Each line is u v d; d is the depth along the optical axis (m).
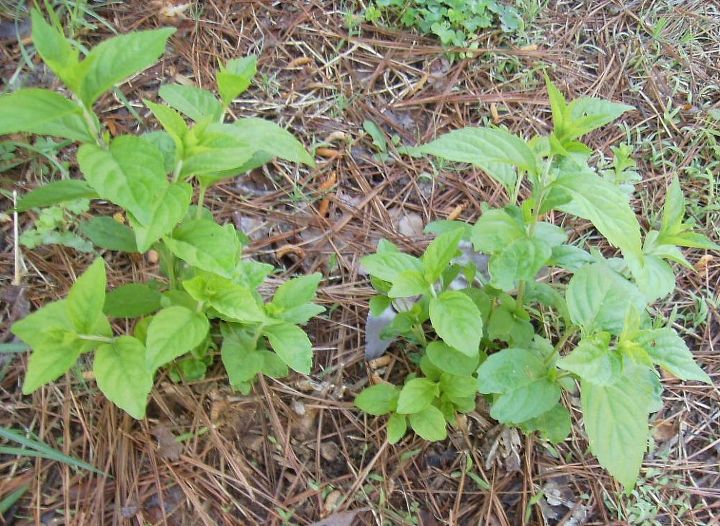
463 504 0.59
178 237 0.48
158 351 0.48
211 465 0.57
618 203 0.49
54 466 0.55
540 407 0.54
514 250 0.52
